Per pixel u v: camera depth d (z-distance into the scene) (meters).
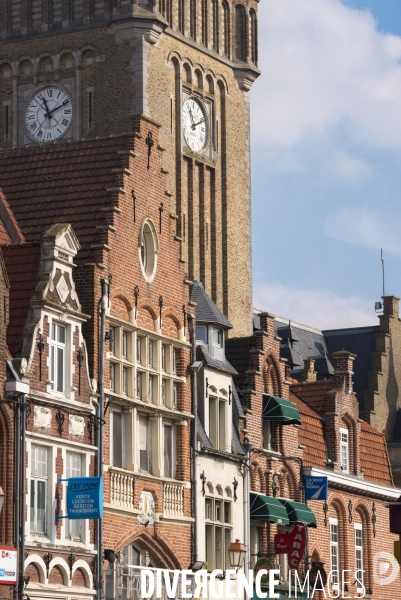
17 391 57.19
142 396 66.06
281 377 79.25
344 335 116.06
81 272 62.91
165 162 102.56
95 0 101.56
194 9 106.25
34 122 102.19
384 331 109.44
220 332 73.50
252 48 111.56
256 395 76.31
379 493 89.31
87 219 64.94
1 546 55.81
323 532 83.06
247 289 110.25
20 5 103.31
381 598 89.00
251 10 111.56
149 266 67.31
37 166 67.75
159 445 66.69
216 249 107.50
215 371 72.06
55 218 65.56
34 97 102.38
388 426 107.69
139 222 66.50
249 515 73.94
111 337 64.19
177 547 67.44
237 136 110.06
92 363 62.38
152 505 66.06
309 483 80.50
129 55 100.44
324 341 117.88
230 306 108.19
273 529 76.75
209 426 71.44
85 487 58.91
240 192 110.12
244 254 110.12
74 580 60.31
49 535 59.09
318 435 85.50
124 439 64.75
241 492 73.44
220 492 71.56
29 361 58.25
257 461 75.94
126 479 64.12
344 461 87.31
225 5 109.69
